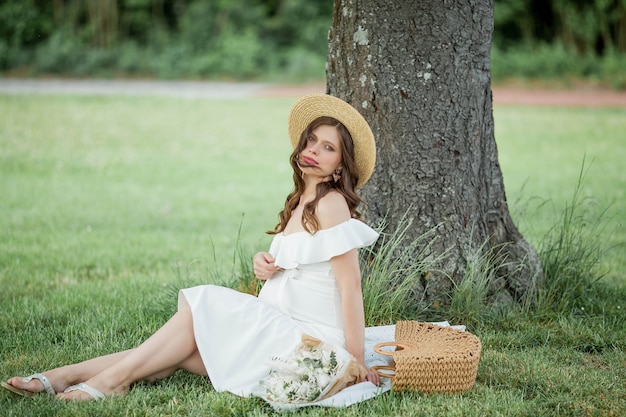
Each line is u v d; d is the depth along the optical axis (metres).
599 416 3.26
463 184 4.68
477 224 4.77
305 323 3.43
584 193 9.20
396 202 4.66
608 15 22.17
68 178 10.26
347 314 3.38
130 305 5.01
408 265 4.63
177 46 22.72
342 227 3.38
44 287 5.54
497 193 4.89
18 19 22.59
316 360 3.24
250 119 15.57
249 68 22.19
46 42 22.91
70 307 5.00
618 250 6.68
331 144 3.45
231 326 3.38
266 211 8.71
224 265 6.33
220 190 9.85
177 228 7.84
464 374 3.39
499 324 4.56
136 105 16.86
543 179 10.20
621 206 8.50
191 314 3.40
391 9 4.57
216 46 22.91
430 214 4.64
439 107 4.61
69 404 3.24
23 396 3.34
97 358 3.49
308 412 3.25
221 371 3.37
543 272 5.02
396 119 4.61
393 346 3.83
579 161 11.51
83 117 15.12
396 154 4.63
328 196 3.43
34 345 4.20
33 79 21.16
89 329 4.45
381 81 4.61
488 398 3.39
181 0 24.08
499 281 4.80
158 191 9.70
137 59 22.34
